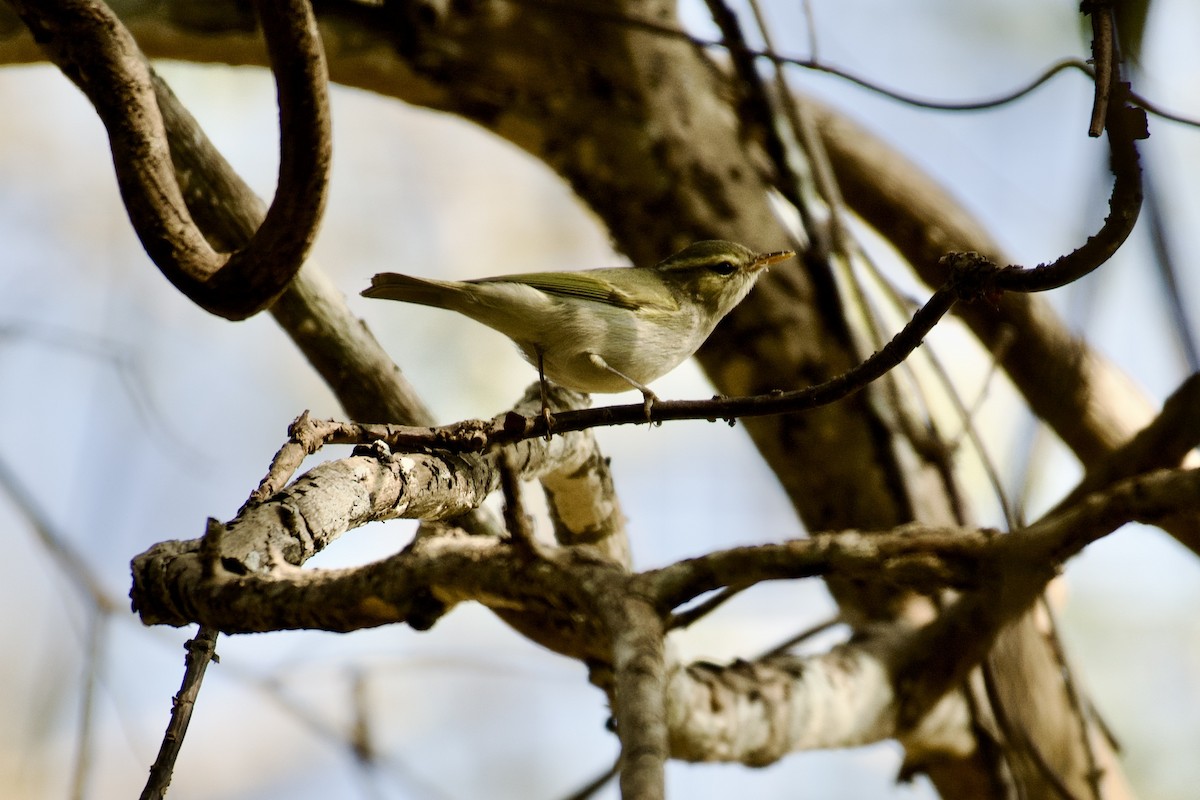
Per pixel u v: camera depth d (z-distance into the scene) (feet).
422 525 22.75
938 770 34.27
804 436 36.09
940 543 20.88
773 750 27.73
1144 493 19.48
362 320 30.63
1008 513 31.99
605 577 19.69
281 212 21.34
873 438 35.58
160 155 21.83
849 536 20.85
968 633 30.55
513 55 36.45
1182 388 28.81
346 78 36.52
